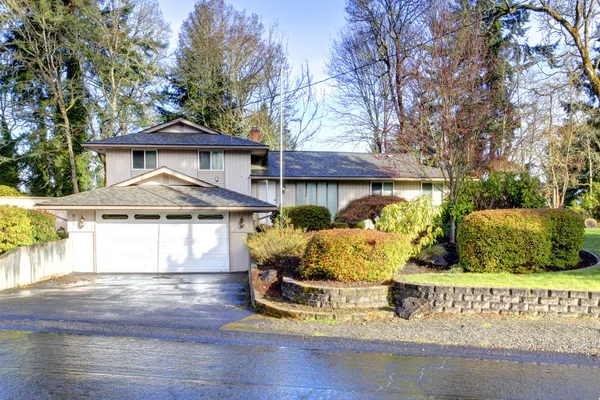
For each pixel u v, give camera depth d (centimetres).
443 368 580
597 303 818
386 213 1258
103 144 2069
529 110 2412
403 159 2367
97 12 2969
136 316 900
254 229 1820
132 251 1689
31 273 1410
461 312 871
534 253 1054
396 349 663
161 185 1888
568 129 2294
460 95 1441
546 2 1998
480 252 1077
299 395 493
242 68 3466
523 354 633
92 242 1681
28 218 1466
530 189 1353
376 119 3369
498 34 2617
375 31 3089
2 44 2852
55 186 3183
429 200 1233
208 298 1127
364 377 549
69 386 518
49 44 2903
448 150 1416
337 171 2361
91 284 1382
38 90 3059
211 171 2178
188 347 678
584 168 2503
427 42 1852
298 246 1274
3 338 728
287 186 2327
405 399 483
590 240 1412
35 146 3045
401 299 927
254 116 3422
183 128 2339
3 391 502
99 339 723
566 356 623
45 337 734
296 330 778
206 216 1712
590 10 1934
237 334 753
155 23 3209
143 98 3281
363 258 999
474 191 1393
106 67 3120
